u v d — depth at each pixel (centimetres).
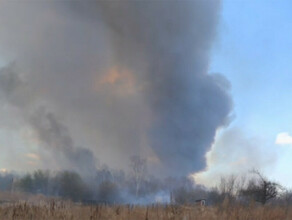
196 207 1791
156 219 1532
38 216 1493
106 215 1561
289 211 1834
